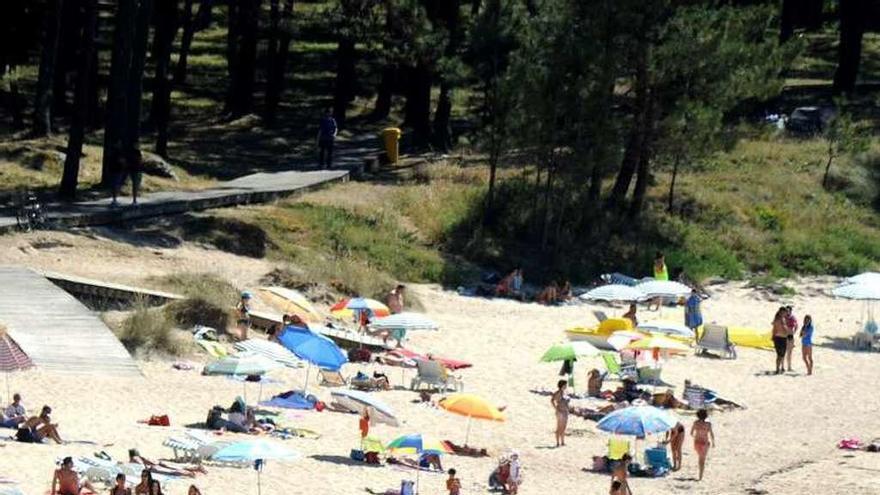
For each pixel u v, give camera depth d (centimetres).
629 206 17962
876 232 18512
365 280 14462
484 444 10256
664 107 17588
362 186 17788
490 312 14762
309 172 18038
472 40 17800
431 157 19612
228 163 18938
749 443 10831
